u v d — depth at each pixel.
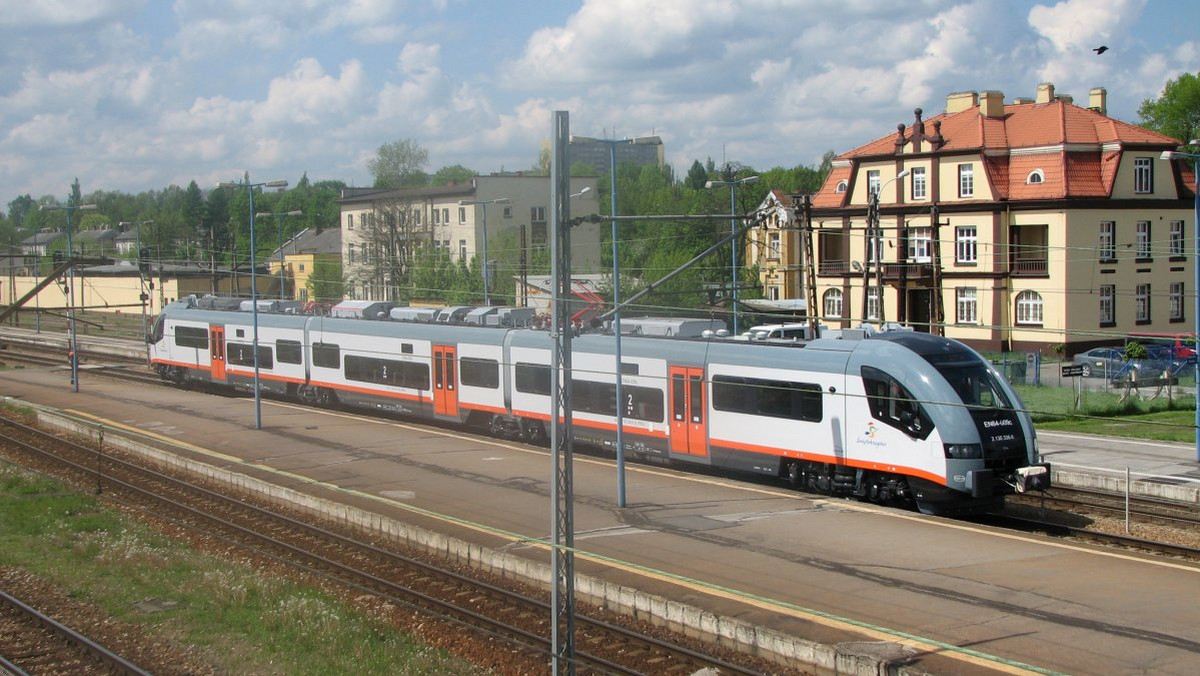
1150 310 54.47
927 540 19.53
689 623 15.58
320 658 14.66
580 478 26.73
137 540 21.95
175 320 50.47
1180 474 26.59
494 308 35.59
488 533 21.36
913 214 56.06
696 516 22.06
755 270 54.06
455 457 30.19
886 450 22.88
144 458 33.19
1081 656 13.35
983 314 53.97
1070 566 17.64
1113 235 52.78
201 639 15.65
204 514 25.05
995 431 22.17
